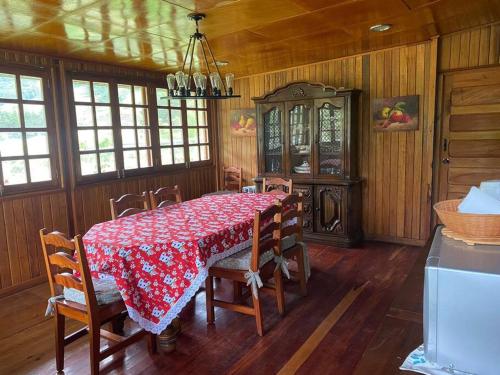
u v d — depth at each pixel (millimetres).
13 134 3494
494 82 3670
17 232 3535
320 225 4492
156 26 2979
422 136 4098
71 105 3936
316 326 2693
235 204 3354
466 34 3721
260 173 4922
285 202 2816
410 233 4328
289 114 4594
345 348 2412
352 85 4457
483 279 894
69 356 2451
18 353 2504
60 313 2242
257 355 2375
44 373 2279
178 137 5246
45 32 3051
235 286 3055
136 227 2617
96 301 2094
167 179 5070
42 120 3717
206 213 3018
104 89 4285
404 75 4109
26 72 3562
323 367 2229
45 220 3748
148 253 2213
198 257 2256
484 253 1050
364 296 3135
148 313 2236
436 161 4086
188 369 2266
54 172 3826
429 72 3947
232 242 2574
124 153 4508
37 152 3688
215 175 5848
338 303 3029
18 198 3529
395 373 959
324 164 4480
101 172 4262
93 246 2264
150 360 2369
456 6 2842
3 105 3422
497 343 898
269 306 3025
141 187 4711
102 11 2590
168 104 5082
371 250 4230
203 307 3064
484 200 1215
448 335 950
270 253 2807
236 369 2244
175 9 2596
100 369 2275
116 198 4414
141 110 4734
